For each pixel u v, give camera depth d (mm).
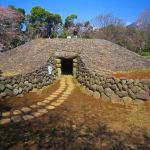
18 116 7621
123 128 6934
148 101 9242
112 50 22062
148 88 9375
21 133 6289
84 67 14680
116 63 18781
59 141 5902
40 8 45875
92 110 8883
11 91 10547
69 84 15352
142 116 7945
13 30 31188
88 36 42062
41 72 13719
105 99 10609
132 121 7520
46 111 8508
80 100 10680
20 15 34531
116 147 5680
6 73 15727
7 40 30562
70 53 17938
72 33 43125
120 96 10031
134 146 5762
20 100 10023
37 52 19750
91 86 12133
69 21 49594
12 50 22797
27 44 23094
